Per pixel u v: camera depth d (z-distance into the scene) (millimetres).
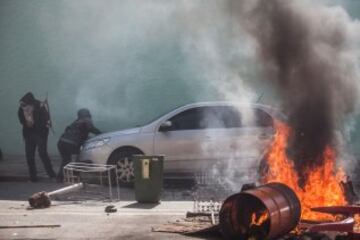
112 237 8859
